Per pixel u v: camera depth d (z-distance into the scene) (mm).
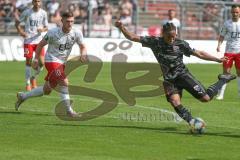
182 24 67750
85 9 67000
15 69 50094
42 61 33906
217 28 70375
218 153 18484
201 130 21422
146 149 18812
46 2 66312
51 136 20734
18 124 23109
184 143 19922
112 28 64875
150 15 69875
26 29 35438
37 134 21062
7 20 63812
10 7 64062
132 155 17906
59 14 65188
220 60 22141
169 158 17594
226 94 35500
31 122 23625
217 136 21359
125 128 22625
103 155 17844
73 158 17359
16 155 17578
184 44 22078
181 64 22125
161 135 21266
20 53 58500
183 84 22047
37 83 40344
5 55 58094
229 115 26688
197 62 63188
